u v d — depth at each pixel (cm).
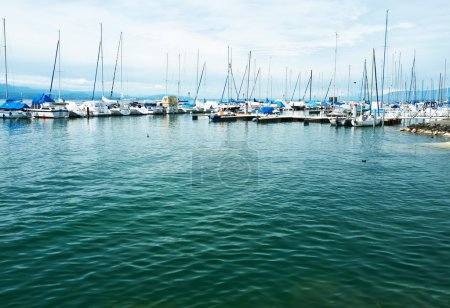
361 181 2331
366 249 1257
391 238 1362
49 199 1864
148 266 1119
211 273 1074
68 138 4675
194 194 1991
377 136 5247
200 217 1599
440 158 3266
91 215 1612
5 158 3108
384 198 1930
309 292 970
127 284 1009
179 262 1148
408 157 3331
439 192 2062
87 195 1947
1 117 7444
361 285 1009
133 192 2019
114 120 7969
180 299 935
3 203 1788
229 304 912
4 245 1277
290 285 1006
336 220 1565
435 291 978
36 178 2345
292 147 4041
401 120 7688
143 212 1664
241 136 5188
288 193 2023
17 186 2131
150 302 920
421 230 1451
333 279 1041
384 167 2828
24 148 3725
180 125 7019
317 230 1440
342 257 1190
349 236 1379
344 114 8094
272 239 1344
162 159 3148
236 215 1628
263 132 5806
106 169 2664
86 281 1026
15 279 1037
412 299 939
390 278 1049
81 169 2653
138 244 1293
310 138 4975
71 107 8294
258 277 1052
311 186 2191
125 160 3072
